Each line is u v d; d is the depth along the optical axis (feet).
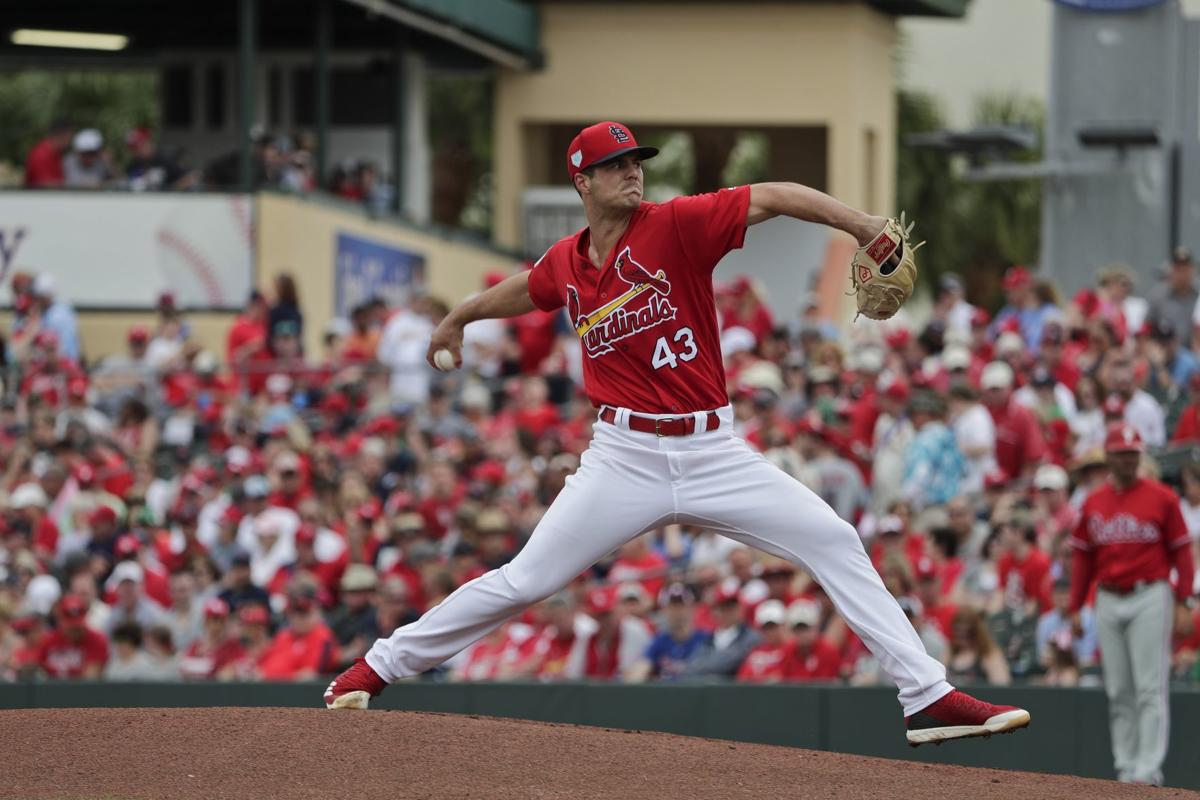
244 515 166.30
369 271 235.81
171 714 79.00
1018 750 126.72
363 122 261.24
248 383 196.03
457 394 195.00
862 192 282.56
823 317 248.32
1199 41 215.31
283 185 228.43
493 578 76.48
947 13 295.89
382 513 170.19
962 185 366.02
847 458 158.71
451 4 244.42
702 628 142.10
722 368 74.18
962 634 131.23
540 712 134.92
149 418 187.52
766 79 276.62
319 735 75.56
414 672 79.05
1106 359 164.86
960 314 199.00
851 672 137.49
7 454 187.52
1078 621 121.90
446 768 72.28
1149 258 211.20
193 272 217.97
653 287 72.23
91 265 219.20
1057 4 213.66
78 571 158.20
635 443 73.56
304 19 250.57
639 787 71.20
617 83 278.46
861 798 71.10
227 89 259.60
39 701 143.33
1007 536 139.33
